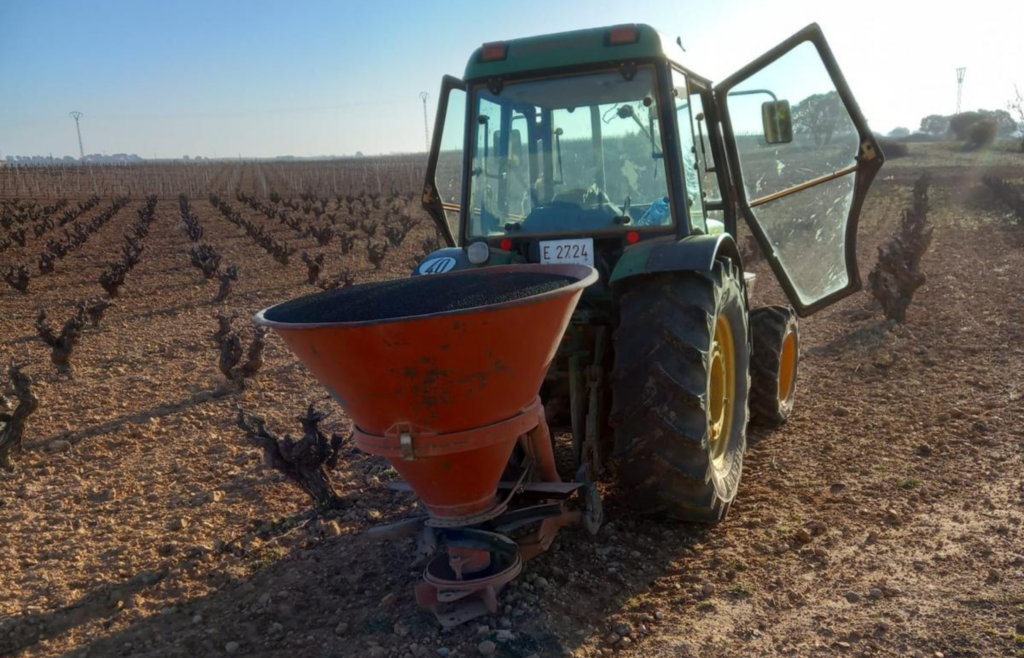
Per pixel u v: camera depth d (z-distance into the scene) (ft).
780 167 18.24
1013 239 52.54
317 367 10.50
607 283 14.80
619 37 14.26
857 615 11.14
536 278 12.59
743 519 14.66
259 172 293.02
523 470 13.01
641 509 13.89
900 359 25.46
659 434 12.92
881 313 32.89
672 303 13.07
